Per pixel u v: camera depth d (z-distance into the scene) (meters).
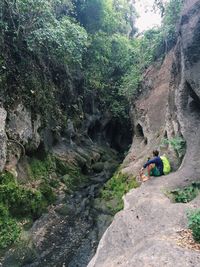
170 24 20.64
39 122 15.62
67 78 20.66
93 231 10.70
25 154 13.98
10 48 14.25
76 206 13.23
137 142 21.12
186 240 6.14
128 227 7.39
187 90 13.22
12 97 13.59
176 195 9.33
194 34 12.29
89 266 6.82
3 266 8.38
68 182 16.03
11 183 11.13
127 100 27.44
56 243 9.93
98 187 16.56
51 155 17.02
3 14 13.85
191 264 5.19
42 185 13.37
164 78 20.78
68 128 20.59
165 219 7.36
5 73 13.41
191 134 12.45
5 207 10.41
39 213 11.62
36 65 16.47
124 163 17.72
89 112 26.06
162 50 23.20
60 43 15.21
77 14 24.73
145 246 6.04
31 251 9.30
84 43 17.86
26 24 14.40
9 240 9.48
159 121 18.23
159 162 11.70
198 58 12.12
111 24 27.64
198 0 12.88
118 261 6.09
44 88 17.11
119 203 12.20
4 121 11.79
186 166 11.13
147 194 9.48
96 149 24.34
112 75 29.22
